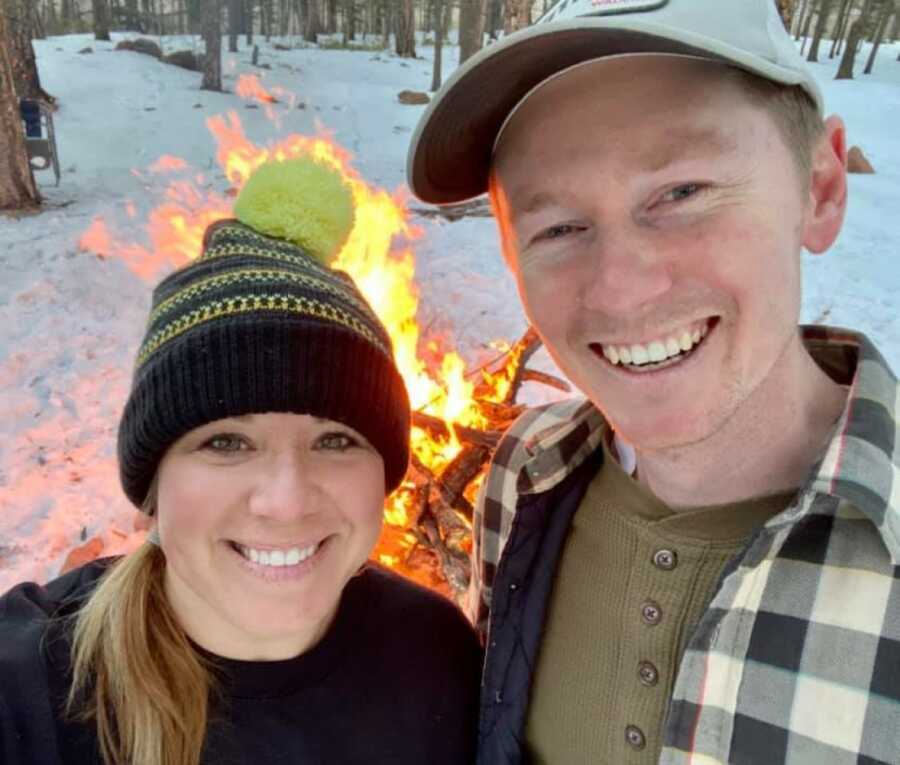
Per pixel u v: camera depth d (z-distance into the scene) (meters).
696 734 0.38
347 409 0.43
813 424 0.41
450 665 0.51
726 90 0.35
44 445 1.63
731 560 0.38
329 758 0.45
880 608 0.34
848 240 3.64
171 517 0.42
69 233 3.00
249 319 0.42
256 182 0.48
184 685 0.42
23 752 0.40
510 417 1.47
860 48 14.01
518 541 0.50
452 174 0.46
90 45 8.13
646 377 0.38
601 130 0.35
